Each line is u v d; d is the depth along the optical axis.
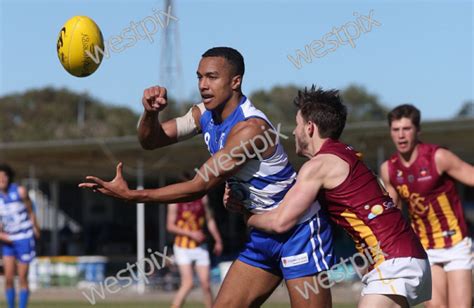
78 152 63.19
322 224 17.00
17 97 157.75
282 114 151.00
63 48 17.09
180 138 18.00
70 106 155.38
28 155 65.06
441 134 54.06
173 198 15.56
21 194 38.12
